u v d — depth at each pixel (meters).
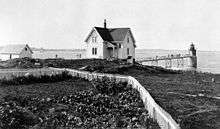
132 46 71.56
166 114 17.23
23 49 76.88
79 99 28.05
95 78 36.81
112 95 31.31
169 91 29.55
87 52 69.25
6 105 23.39
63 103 26.64
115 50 67.94
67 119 21.72
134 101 27.78
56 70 40.22
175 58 85.44
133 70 48.03
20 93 29.11
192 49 90.69
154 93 28.14
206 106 22.88
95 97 28.55
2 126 19.80
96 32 67.62
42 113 23.03
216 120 19.02
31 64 52.22
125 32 68.81
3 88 31.97
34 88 32.59
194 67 89.44
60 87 33.75
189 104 23.47
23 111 22.11
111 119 22.12
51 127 19.97
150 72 48.16
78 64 53.00
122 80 35.75
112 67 48.09
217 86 34.09
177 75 47.00
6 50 77.94
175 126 14.27
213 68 100.69
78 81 38.97
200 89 31.30
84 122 21.39
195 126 17.72
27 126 20.31
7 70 37.50
